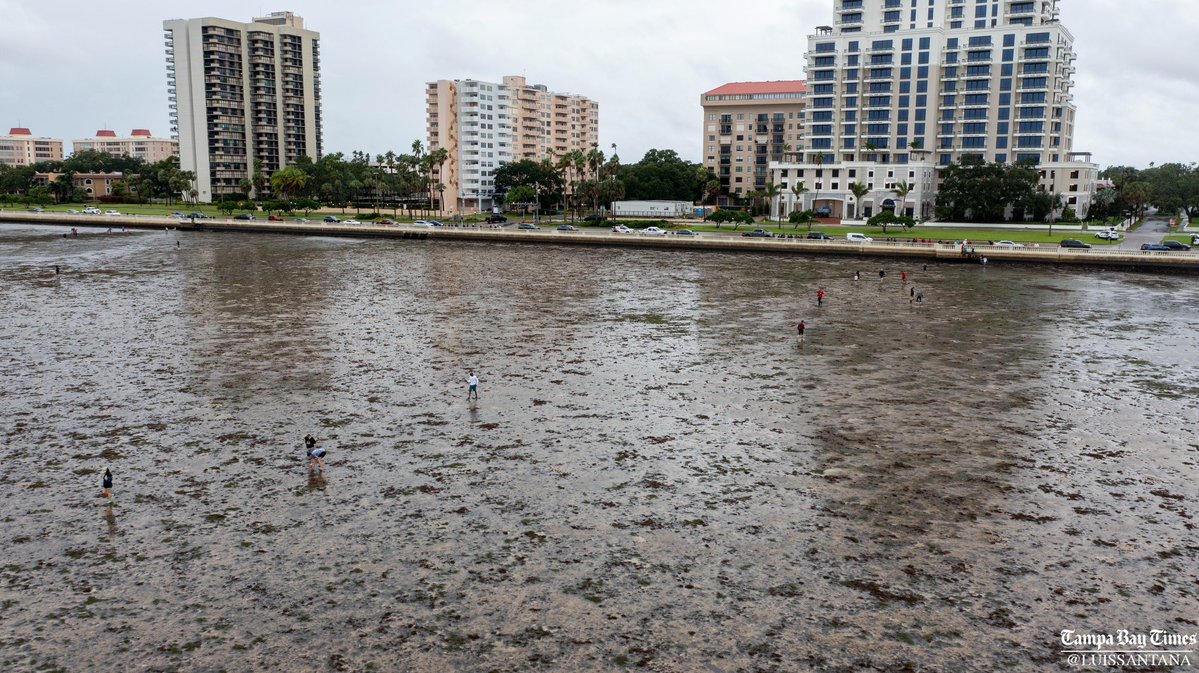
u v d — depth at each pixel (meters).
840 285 92.69
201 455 37.50
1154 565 27.84
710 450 38.25
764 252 130.75
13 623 24.69
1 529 30.31
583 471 35.75
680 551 28.83
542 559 28.30
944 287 90.69
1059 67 196.62
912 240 127.31
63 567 27.75
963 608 25.41
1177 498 32.97
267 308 76.12
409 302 80.06
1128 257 106.81
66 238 158.12
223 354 56.78
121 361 54.72
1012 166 178.25
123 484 34.28
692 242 136.75
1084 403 45.69
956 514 31.56
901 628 24.44
